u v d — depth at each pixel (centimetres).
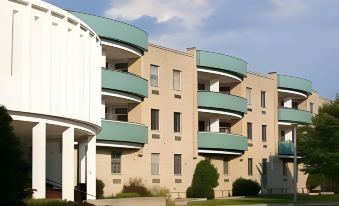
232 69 5188
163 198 3334
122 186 4091
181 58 4800
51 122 2572
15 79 2367
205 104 4969
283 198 4888
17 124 2520
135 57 4300
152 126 4466
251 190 5216
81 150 3203
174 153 4653
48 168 3297
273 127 6103
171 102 4659
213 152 5025
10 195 1588
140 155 4266
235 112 5253
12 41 2372
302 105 6869
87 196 3027
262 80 5978
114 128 3916
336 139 4225
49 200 2409
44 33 2522
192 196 4634
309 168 4422
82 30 2869
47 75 2514
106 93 3878
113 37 3900
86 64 2905
